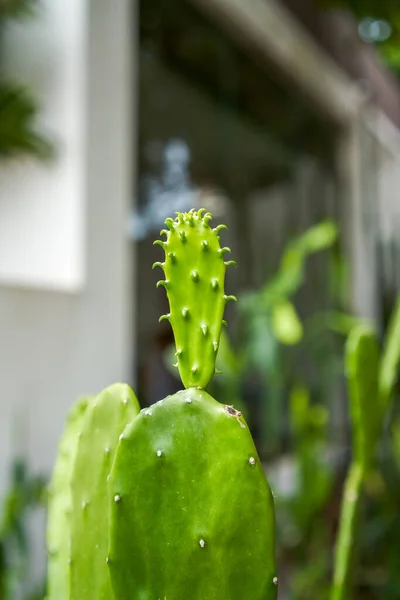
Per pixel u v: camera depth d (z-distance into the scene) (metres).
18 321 1.11
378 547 1.37
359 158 2.51
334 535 1.42
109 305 1.30
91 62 1.27
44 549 1.09
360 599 1.27
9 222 1.17
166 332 1.44
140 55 1.50
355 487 0.52
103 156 1.30
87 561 0.40
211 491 0.36
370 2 1.58
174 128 1.59
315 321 2.05
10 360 1.09
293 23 2.10
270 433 1.58
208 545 0.35
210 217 0.38
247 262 1.79
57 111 1.22
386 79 2.92
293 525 1.36
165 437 0.36
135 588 0.36
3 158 1.17
